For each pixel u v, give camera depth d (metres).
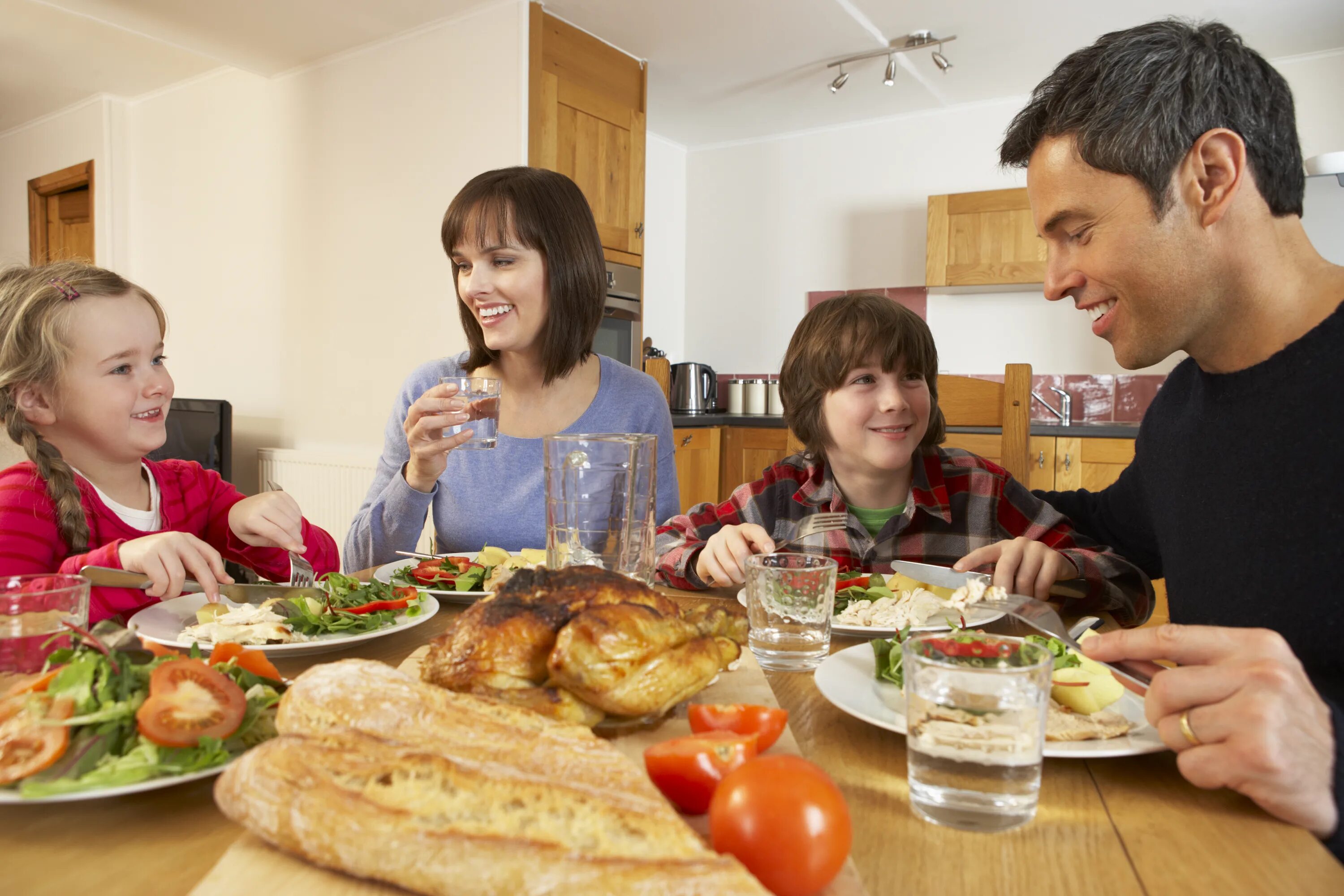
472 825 0.42
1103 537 1.39
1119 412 4.21
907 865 0.49
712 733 0.57
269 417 4.28
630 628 0.60
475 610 0.65
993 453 2.68
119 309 1.29
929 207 4.28
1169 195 0.79
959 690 0.54
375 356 3.80
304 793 0.44
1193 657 0.62
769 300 5.17
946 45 3.77
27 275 1.27
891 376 1.43
